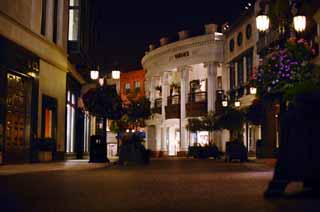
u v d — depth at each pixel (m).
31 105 21.70
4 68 18.59
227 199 6.11
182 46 56.31
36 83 22.09
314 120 6.00
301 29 15.57
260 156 30.45
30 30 21.09
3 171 14.13
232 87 49.28
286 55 16.80
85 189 7.95
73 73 30.16
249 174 13.22
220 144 50.78
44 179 10.89
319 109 5.93
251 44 42.75
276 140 29.98
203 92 55.00
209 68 52.91
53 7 25.11
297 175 6.07
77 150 32.00
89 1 32.16
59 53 25.59
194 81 57.12
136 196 6.63
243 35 45.25
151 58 63.38
